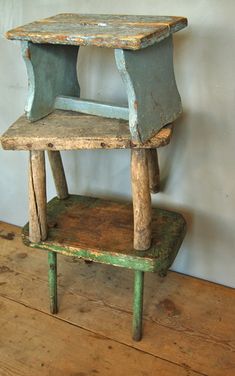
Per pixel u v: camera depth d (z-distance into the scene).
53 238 1.37
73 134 1.17
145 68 1.10
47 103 1.29
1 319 1.47
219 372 1.29
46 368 1.30
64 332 1.42
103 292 1.58
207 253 1.59
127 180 1.62
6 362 1.32
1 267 1.71
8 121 1.74
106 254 1.29
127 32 1.04
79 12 1.44
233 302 1.54
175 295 1.57
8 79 1.65
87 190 1.72
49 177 1.79
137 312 1.36
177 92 1.27
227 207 1.49
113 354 1.35
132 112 1.08
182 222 1.43
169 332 1.42
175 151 1.48
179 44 1.33
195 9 1.28
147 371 1.29
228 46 1.28
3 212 1.97
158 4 1.32
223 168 1.43
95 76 1.49
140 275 1.31
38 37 1.09
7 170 1.85
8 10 1.54
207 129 1.40
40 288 1.61
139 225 1.25
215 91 1.34
